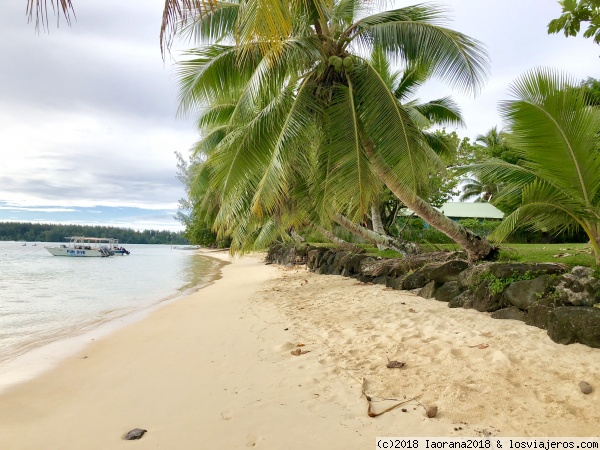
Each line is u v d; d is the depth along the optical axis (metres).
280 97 7.84
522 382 3.60
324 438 3.04
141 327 8.30
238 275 20.66
